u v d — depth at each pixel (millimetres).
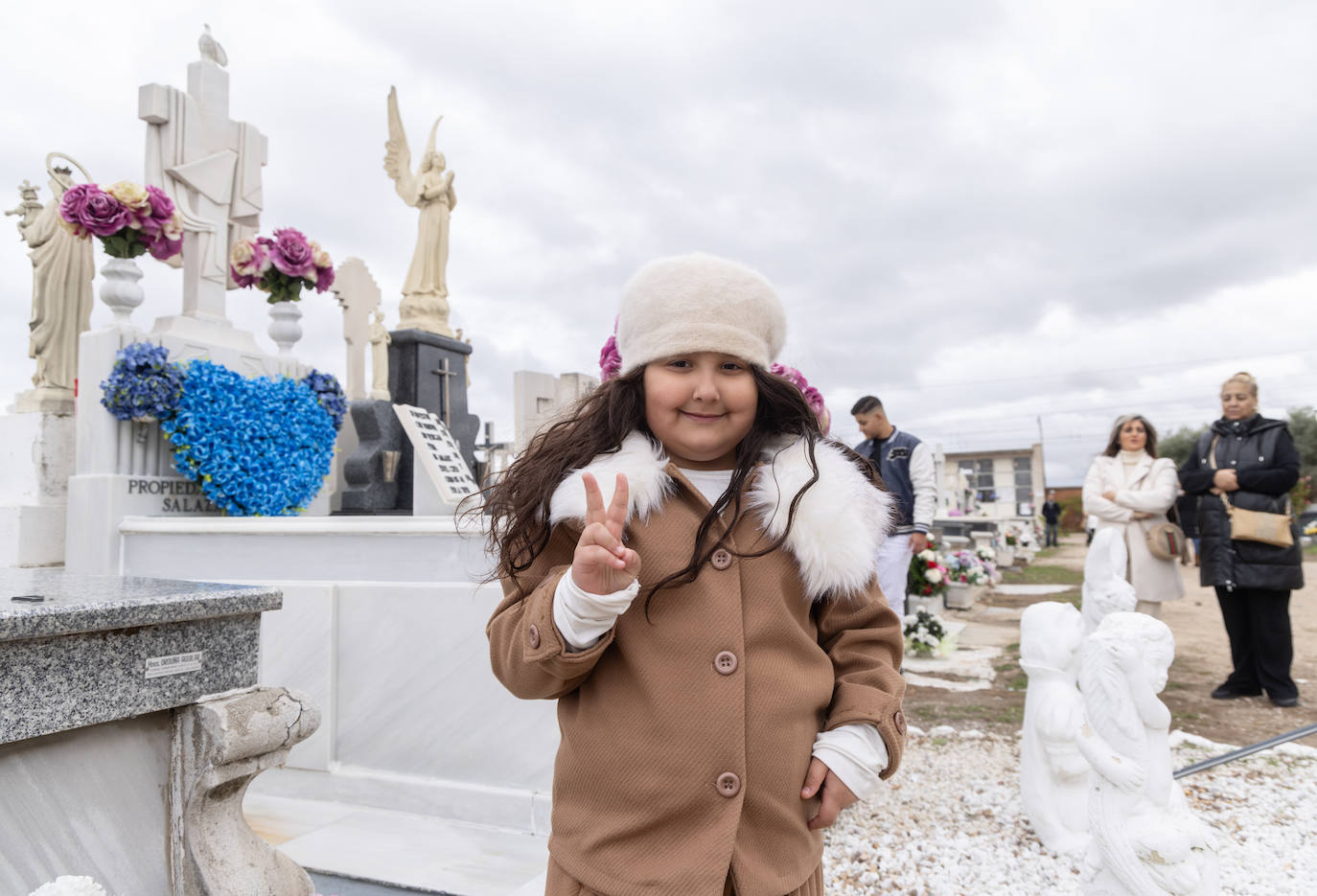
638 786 1195
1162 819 2225
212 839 1964
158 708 1862
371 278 10344
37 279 6336
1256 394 5074
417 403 8141
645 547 1281
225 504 5062
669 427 1349
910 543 5637
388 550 3393
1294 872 2912
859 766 1231
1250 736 4465
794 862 1206
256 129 6395
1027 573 15359
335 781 3289
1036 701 3184
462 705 3184
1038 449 43125
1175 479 5145
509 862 2764
